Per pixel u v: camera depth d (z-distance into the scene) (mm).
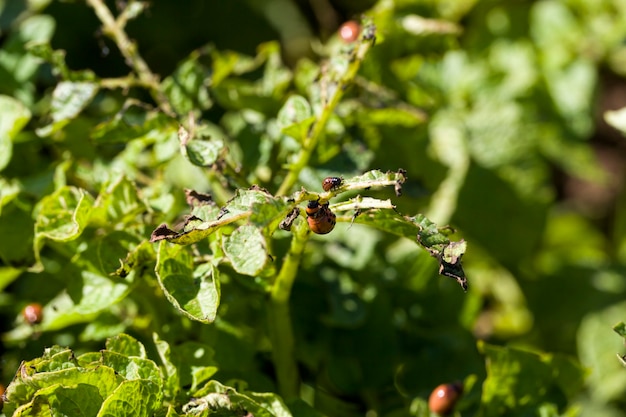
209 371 456
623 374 631
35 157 541
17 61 552
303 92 551
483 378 519
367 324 517
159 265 438
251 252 403
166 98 506
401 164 580
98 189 498
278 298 467
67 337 502
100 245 469
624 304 662
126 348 446
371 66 578
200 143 460
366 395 510
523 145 647
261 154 516
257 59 559
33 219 495
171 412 428
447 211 621
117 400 422
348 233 532
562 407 480
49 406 428
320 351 513
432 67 639
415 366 524
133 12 521
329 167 501
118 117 487
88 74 501
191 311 429
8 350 510
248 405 441
